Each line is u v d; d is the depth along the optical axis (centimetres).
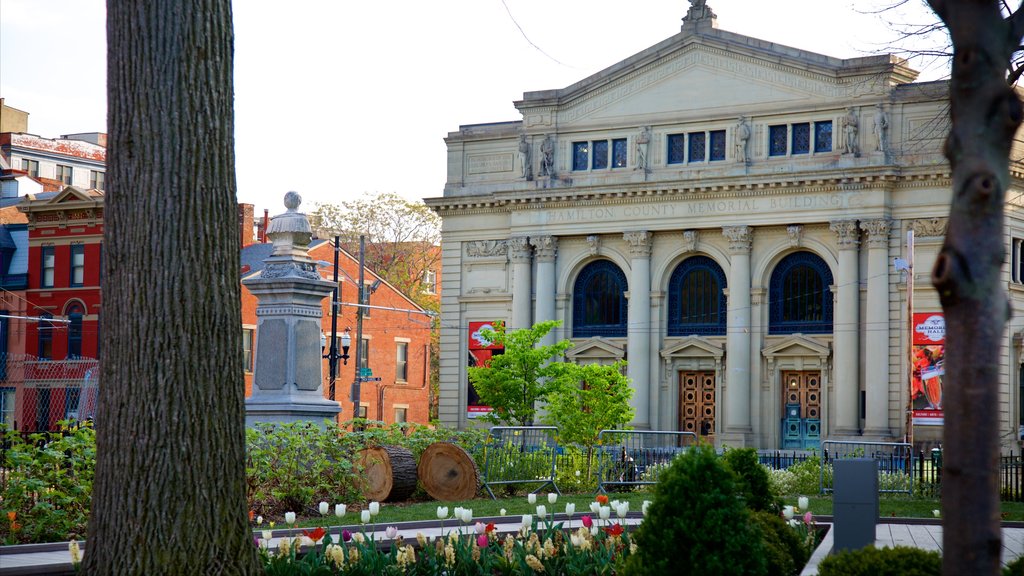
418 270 10288
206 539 1303
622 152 7031
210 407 1328
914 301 6228
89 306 7544
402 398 8675
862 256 6406
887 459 4031
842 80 6425
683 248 6869
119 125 1341
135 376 1309
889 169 6238
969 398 923
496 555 1606
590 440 4919
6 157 10575
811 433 6575
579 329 7200
